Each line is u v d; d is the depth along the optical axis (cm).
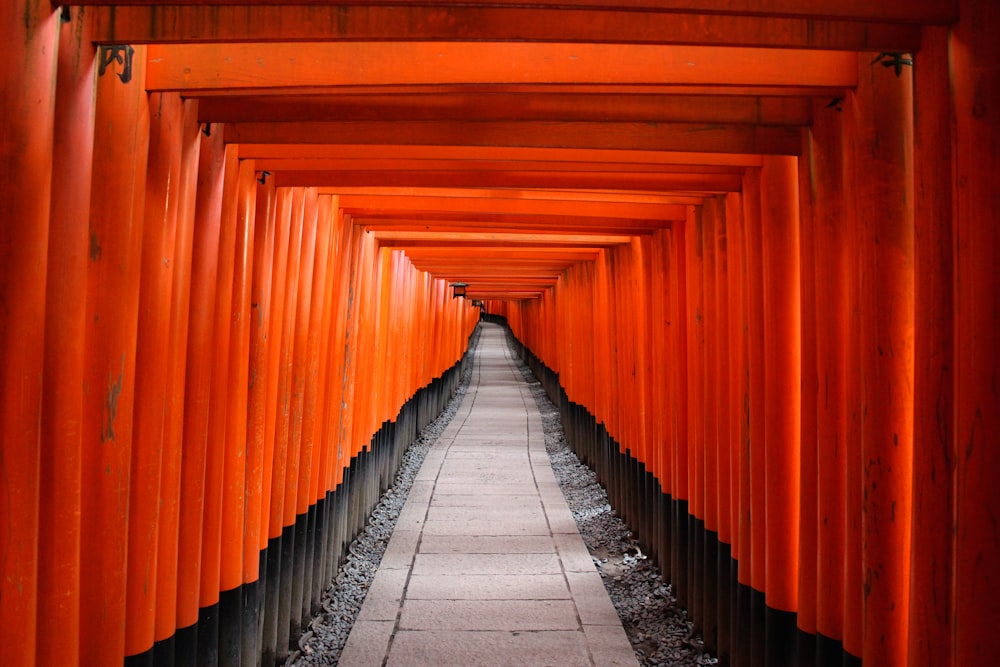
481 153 372
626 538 742
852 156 280
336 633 535
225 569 381
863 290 271
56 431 231
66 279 231
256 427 412
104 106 256
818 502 317
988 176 201
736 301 427
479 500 896
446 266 1212
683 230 554
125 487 268
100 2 206
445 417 1652
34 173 207
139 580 288
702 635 505
